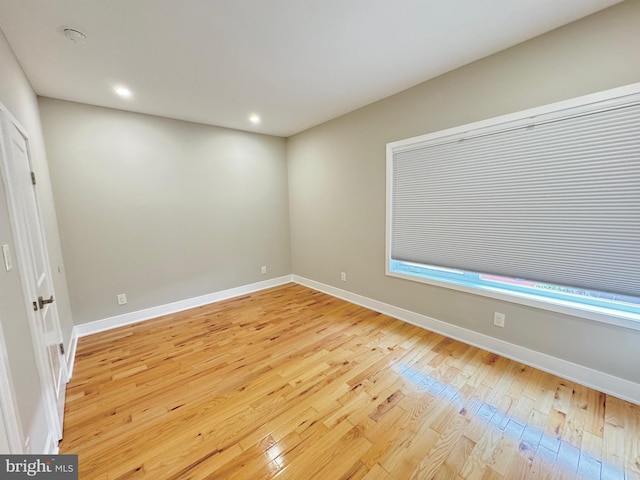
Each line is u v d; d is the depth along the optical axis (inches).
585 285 72.4
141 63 80.3
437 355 92.0
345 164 137.1
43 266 70.9
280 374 83.8
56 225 100.2
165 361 92.0
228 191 151.9
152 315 130.2
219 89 99.7
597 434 59.3
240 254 160.1
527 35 73.1
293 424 64.3
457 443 58.3
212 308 140.7
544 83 73.6
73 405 71.6
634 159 63.2
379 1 58.8
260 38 70.9
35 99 92.8
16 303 46.4
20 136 65.7
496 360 88.0
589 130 68.2
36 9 56.2
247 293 163.9
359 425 63.6
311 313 131.5
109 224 116.6
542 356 81.7
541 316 80.7
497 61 81.1
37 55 72.4
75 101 105.6
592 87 66.9
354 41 73.7
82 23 61.8
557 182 74.2
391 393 74.2
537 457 54.6
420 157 105.2
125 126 118.0
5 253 44.3
